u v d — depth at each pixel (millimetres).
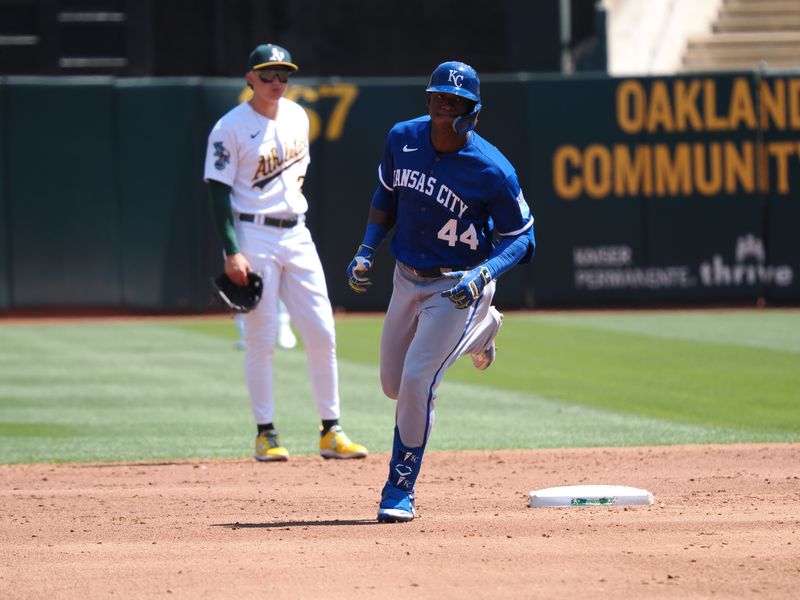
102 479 25500
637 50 80062
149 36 75750
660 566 16844
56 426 33406
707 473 25219
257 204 27656
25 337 56375
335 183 64500
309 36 76812
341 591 15797
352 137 64438
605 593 15516
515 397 38250
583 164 64938
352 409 36156
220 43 76312
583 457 27688
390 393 21641
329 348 28031
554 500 21609
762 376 41969
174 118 63344
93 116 63844
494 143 64750
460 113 18969
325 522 20438
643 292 65438
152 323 62281
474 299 18984
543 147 64812
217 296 27484
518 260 19609
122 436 31812
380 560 17406
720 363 45406
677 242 65188
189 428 33156
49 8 75188
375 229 20953
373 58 76812
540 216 65125
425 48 76688
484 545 18266
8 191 63594
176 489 24203
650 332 55688
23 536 19578
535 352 49281
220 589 16016
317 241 64750
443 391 39625
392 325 20719
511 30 75812
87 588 16234
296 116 28312
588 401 37188
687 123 64750
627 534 18906
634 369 44125
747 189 64938
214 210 27516
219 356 49000
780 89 64625
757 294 65438
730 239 65250
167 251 63875
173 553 18156
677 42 80250
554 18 75250
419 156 19578
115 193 64125
